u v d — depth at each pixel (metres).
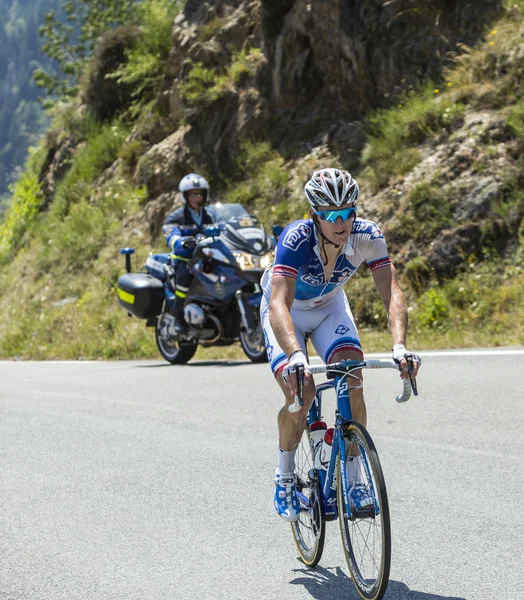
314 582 11.09
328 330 12.22
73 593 10.96
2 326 51.50
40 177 67.06
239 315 30.92
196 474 16.27
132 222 52.03
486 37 40.78
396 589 10.61
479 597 10.22
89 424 21.28
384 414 19.88
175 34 54.41
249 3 51.16
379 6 43.25
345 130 43.72
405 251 35.69
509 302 32.19
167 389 25.64
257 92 48.03
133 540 12.89
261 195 44.53
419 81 41.66
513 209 34.34
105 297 47.38
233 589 10.93
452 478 14.94
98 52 64.62
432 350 28.89
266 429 19.56
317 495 11.39
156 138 54.72
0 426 21.61
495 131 36.88
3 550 12.67
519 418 18.59
